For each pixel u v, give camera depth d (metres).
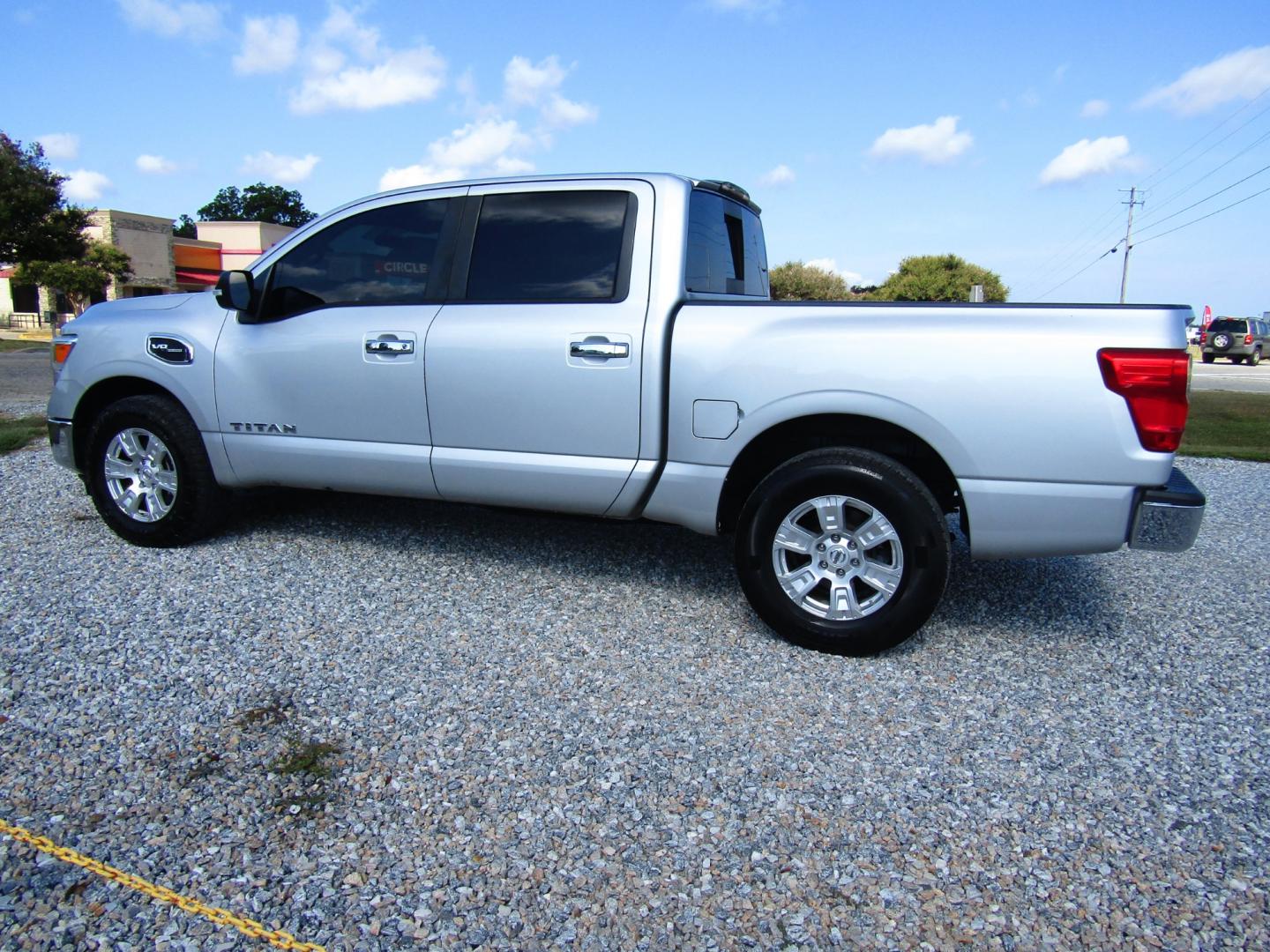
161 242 41.47
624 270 3.71
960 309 3.21
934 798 2.50
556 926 1.98
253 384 4.30
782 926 1.99
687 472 3.62
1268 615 4.02
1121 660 3.48
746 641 3.57
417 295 4.07
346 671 3.21
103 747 2.65
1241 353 32.91
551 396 3.75
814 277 43.12
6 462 6.89
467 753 2.67
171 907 2.00
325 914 1.99
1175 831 2.37
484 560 4.50
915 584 3.27
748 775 2.59
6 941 1.88
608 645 3.49
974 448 3.20
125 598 3.87
